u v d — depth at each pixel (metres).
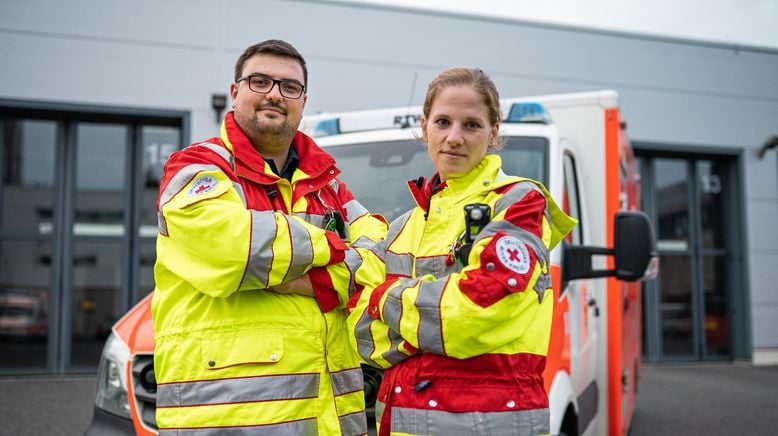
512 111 3.96
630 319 5.42
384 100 10.38
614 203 4.30
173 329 2.17
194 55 9.74
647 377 10.20
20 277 9.46
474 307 1.79
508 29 10.92
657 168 12.07
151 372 3.23
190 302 2.17
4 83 9.27
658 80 11.66
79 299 9.60
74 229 9.66
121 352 3.34
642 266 3.28
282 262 2.08
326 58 10.20
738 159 12.09
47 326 9.48
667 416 7.52
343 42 10.26
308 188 2.40
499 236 1.86
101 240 9.73
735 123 12.03
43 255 9.56
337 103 10.23
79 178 9.73
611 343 4.32
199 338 2.12
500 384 1.90
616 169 4.32
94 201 9.76
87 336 9.59
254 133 2.35
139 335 3.35
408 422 1.93
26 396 7.93
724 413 7.68
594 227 4.34
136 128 9.91
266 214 2.13
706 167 12.32
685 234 12.11
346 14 10.27
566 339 3.51
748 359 11.80
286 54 2.36
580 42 11.27
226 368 2.09
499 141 2.34
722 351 12.09
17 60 9.32
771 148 11.95
